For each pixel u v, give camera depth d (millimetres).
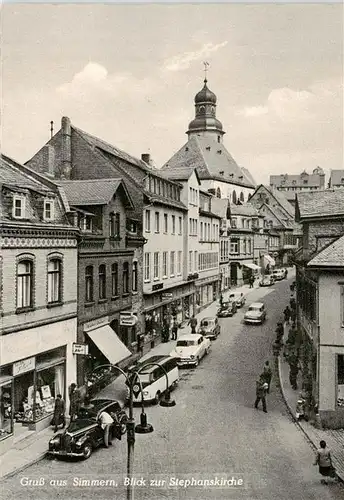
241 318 50062
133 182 36188
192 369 32406
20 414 21562
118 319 30969
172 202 44750
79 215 26406
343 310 23109
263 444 20625
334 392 22953
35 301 21906
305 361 29109
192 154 84500
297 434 21906
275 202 95000
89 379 26859
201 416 23875
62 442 18859
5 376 20062
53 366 23656
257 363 33812
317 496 16375
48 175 32719
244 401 26281
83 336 26078
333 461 19016
